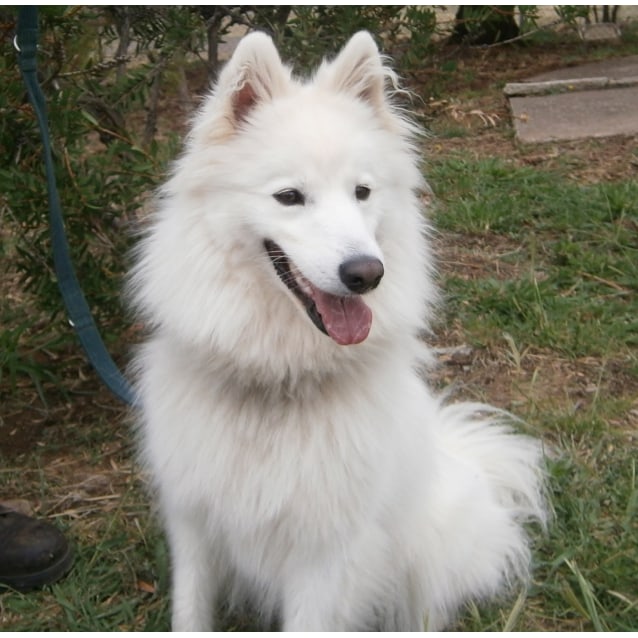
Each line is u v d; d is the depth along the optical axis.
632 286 2.16
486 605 1.45
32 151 1.69
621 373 1.90
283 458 1.24
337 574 1.28
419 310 1.30
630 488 1.59
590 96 3.60
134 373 1.72
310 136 1.24
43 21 1.61
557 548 1.50
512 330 2.01
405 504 1.35
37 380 1.80
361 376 1.27
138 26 1.89
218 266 1.24
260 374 1.25
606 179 2.80
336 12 1.91
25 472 1.68
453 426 1.58
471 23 2.10
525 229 2.47
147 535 1.53
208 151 1.25
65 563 1.46
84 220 1.76
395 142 1.32
